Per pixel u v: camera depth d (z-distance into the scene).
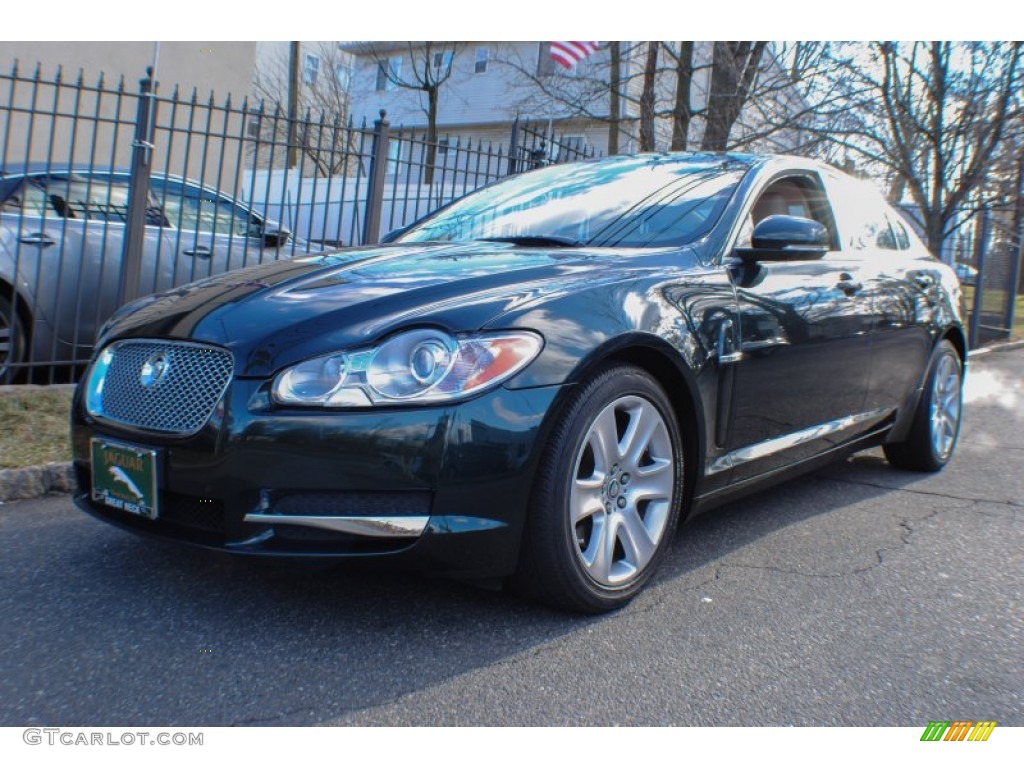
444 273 2.78
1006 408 7.55
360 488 2.29
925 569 3.30
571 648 2.51
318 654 2.42
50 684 2.21
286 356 2.36
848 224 4.25
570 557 2.56
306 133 6.20
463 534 2.37
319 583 2.90
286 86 28.67
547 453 2.50
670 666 2.43
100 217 5.62
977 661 2.54
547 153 8.70
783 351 3.38
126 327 2.79
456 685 2.28
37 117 10.49
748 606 2.88
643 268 2.98
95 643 2.44
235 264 6.37
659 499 2.90
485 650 2.48
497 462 2.38
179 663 2.34
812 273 3.71
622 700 2.24
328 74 30.25
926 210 11.61
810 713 2.21
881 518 3.98
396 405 2.31
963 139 11.25
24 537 3.31
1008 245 13.51
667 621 2.73
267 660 2.38
